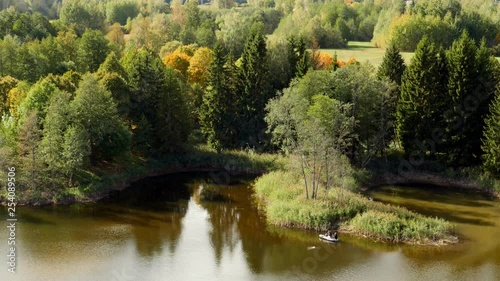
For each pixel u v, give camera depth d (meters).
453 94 65.06
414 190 63.47
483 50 65.94
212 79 72.06
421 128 66.62
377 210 51.00
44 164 56.38
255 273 41.00
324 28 119.25
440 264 42.62
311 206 51.16
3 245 44.28
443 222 49.19
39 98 61.09
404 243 46.53
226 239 47.66
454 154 65.62
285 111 60.31
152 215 53.59
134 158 69.00
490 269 41.91
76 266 41.06
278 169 67.06
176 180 66.38
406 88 67.12
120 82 66.31
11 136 57.06
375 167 68.50
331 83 68.31
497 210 56.28
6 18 104.56
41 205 54.25
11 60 77.56
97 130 58.81
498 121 60.72
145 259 42.97
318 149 52.91
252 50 73.62
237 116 74.38
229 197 60.12
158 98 68.94
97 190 58.31
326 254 44.38
